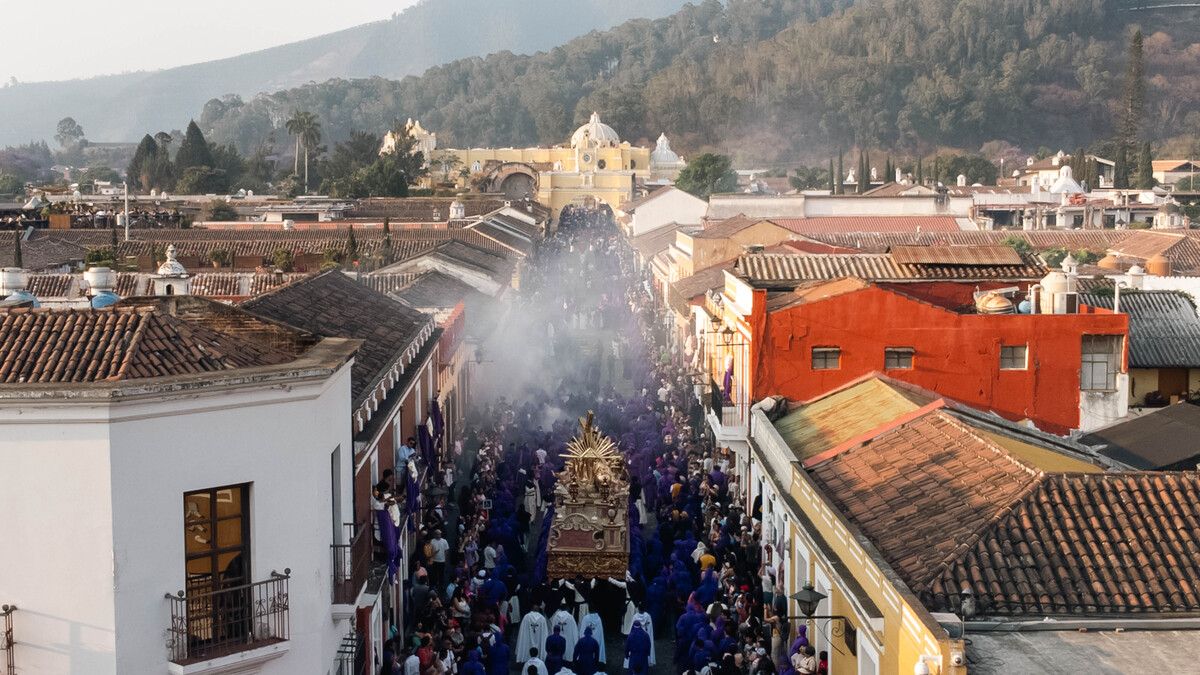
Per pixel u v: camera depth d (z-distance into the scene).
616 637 27.30
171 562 16.20
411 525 28.77
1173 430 27.25
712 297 45.75
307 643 17.89
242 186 161.62
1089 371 33.12
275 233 75.94
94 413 15.34
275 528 17.39
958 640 14.51
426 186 170.62
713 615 24.66
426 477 31.64
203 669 16.33
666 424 42.69
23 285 30.48
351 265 57.38
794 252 53.41
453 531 32.97
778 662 23.14
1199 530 17.97
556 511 28.97
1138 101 158.38
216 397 16.48
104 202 110.56
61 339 17.42
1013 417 33.12
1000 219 109.19
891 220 80.69
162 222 91.38
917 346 33.19
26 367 16.81
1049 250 69.75
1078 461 25.25
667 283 71.88
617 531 28.09
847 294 33.34
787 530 25.36
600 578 27.48
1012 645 15.90
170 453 16.12
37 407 15.27
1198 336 36.16
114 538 15.56
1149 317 37.22
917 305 33.16
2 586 15.65
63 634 15.70
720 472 35.59
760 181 150.50
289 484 17.56
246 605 17.09
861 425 27.77
